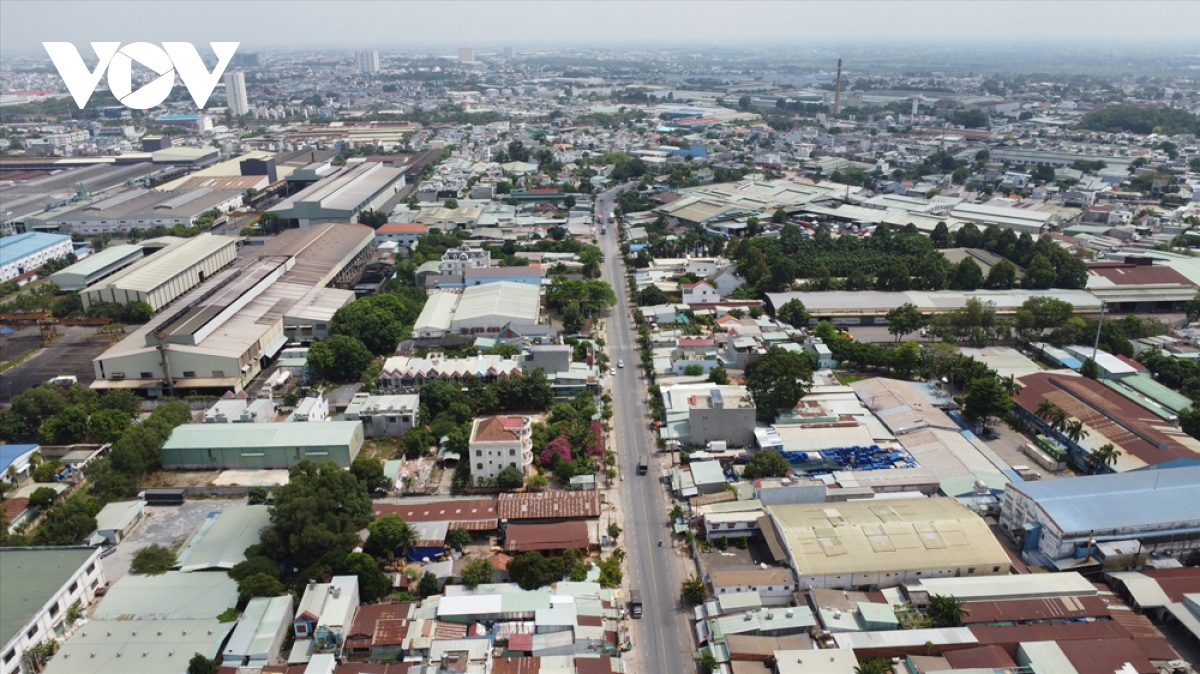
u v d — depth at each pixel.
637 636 125.19
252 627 120.50
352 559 132.12
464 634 121.50
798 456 172.12
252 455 173.62
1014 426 192.25
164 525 155.12
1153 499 143.12
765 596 131.62
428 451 180.62
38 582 126.38
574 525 147.88
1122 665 113.00
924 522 141.50
